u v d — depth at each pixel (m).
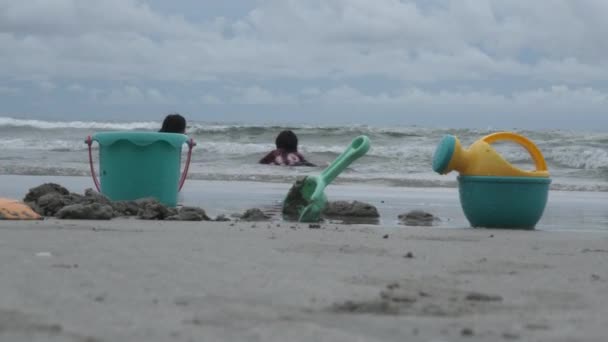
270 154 17.17
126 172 6.95
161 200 7.07
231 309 2.30
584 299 2.65
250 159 19.34
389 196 10.57
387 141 25.59
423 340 2.00
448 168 6.30
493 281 3.03
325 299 2.52
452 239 4.96
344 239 4.60
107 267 3.08
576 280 3.10
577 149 20.25
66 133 31.34
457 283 2.96
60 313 2.16
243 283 2.79
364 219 7.23
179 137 7.16
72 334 1.90
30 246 3.72
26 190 9.58
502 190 6.13
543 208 6.30
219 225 5.50
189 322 2.10
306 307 2.38
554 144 22.66
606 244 4.74
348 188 12.11
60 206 6.12
